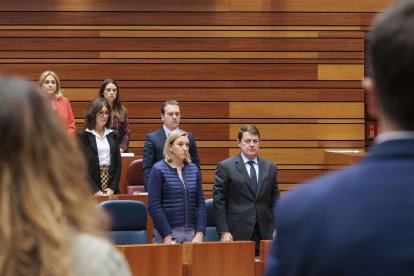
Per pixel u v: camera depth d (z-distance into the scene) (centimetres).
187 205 856
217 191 884
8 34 1346
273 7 1358
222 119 1361
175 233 852
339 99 1365
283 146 1361
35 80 1348
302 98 1362
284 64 1362
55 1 1347
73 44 1350
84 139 991
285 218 169
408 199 163
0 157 171
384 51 166
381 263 159
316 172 1361
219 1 1355
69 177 177
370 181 167
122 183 1103
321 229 164
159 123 1357
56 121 178
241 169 888
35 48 1348
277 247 171
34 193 170
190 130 1360
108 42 1352
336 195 166
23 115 172
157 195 850
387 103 170
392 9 168
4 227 166
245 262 754
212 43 1358
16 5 1345
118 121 1145
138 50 1353
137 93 1355
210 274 746
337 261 162
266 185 891
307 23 1360
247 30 1359
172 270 719
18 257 165
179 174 860
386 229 161
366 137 1404
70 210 174
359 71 1364
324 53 1363
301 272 166
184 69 1357
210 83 1360
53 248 166
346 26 1364
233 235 882
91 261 169
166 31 1355
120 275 172
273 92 1362
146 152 992
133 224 793
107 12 1350
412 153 169
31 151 172
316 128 1362
